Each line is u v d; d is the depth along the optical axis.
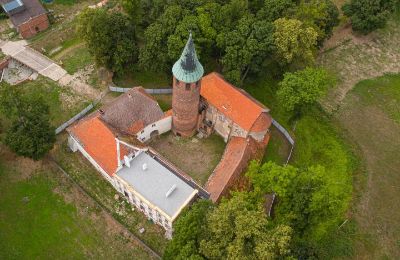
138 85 75.06
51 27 86.62
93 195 60.69
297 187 50.28
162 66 69.06
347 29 92.69
